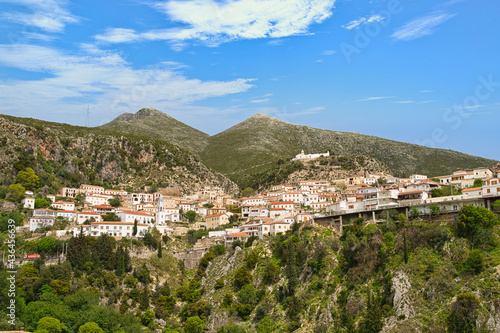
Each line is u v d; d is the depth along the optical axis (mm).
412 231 191250
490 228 174750
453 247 175000
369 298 173125
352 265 197125
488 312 148500
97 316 199125
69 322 196625
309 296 196250
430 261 175125
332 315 180750
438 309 158875
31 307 197000
